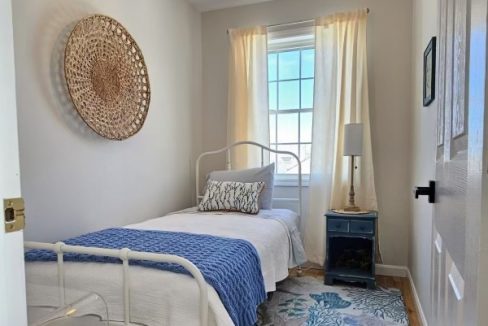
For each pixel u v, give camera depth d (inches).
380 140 117.1
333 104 117.0
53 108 76.0
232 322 50.6
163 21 114.8
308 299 97.1
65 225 79.0
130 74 97.4
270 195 113.7
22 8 69.3
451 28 34.4
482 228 20.6
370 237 104.3
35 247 56.6
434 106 68.9
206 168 138.5
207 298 48.2
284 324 82.8
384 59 115.9
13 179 21.0
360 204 115.6
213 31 137.2
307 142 129.7
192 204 133.2
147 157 107.5
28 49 70.6
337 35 116.5
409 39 113.2
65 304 42.6
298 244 102.9
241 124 128.5
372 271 105.0
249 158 128.1
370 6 117.0
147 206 107.4
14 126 21.1
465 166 25.9
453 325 31.0
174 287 50.4
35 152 72.1
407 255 114.5
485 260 20.4
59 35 77.3
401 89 114.3
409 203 112.0
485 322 20.4
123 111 94.7
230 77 130.4
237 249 65.9
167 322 49.6
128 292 51.3
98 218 88.4
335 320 84.6
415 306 91.7
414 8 106.6
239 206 105.5
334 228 107.3
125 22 97.5
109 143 92.2
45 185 74.3
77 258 57.9
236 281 57.4
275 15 128.4
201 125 139.5
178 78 123.8
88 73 83.4
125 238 70.1
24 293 21.8
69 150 80.0
